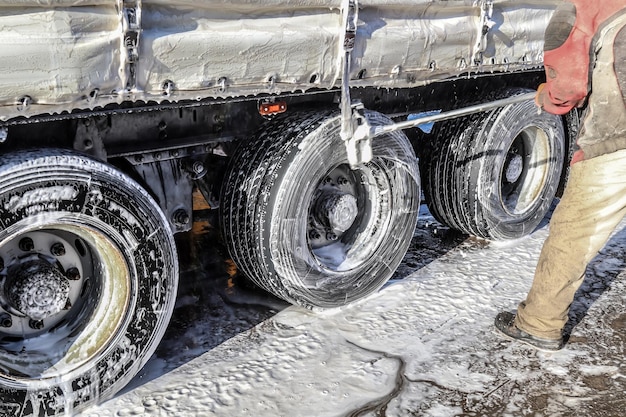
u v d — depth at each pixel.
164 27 2.23
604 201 2.85
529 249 4.38
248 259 3.11
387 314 3.47
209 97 2.52
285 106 3.02
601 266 4.11
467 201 4.07
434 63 3.11
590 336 3.32
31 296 2.43
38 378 2.44
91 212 2.34
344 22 2.64
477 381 2.92
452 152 4.05
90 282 2.66
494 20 3.30
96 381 2.57
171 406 2.70
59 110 2.08
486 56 3.34
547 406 2.76
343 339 3.23
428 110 4.02
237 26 2.40
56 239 2.54
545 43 2.77
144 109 2.40
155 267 2.60
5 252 2.46
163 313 2.69
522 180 4.48
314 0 2.55
